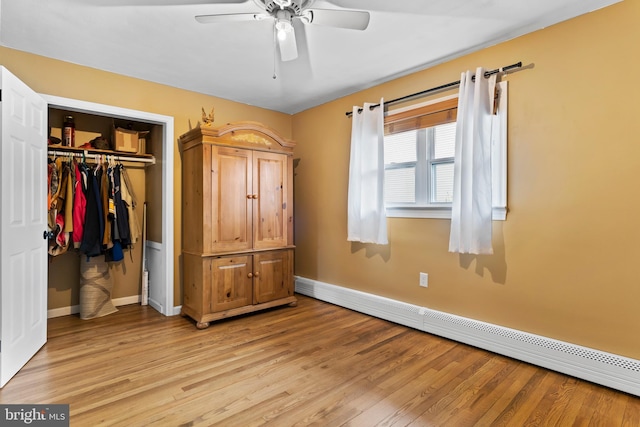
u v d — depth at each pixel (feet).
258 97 12.36
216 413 5.84
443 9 7.00
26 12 6.99
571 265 7.29
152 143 12.28
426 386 6.77
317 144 13.26
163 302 11.34
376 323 10.48
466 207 8.32
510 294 8.19
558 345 7.36
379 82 10.93
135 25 7.53
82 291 10.87
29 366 7.49
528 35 7.90
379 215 10.43
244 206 11.03
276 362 7.79
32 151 7.91
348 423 5.59
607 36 6.82
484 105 8.21
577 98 7.20
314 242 13.46
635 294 6.55
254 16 6.44
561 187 7.41
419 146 10.03
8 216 6.91
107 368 7.43
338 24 6.57
